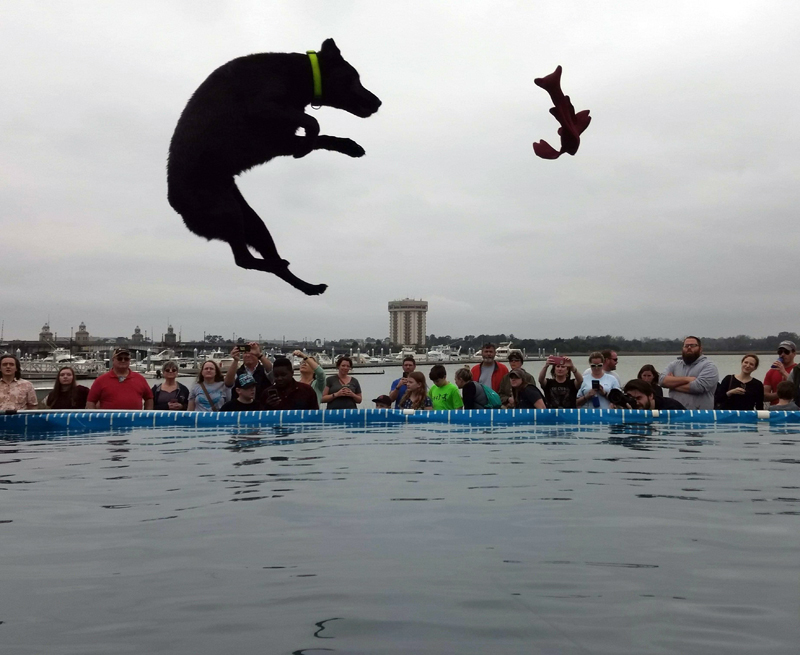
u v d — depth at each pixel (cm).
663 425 841
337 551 302
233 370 952
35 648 205
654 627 217
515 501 402
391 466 536
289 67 534
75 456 610
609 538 321
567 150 471
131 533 338
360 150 558
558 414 868
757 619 223
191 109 507
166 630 218
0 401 877
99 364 7794
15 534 338
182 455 609
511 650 200
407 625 219
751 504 392
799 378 980
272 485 459
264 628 218
